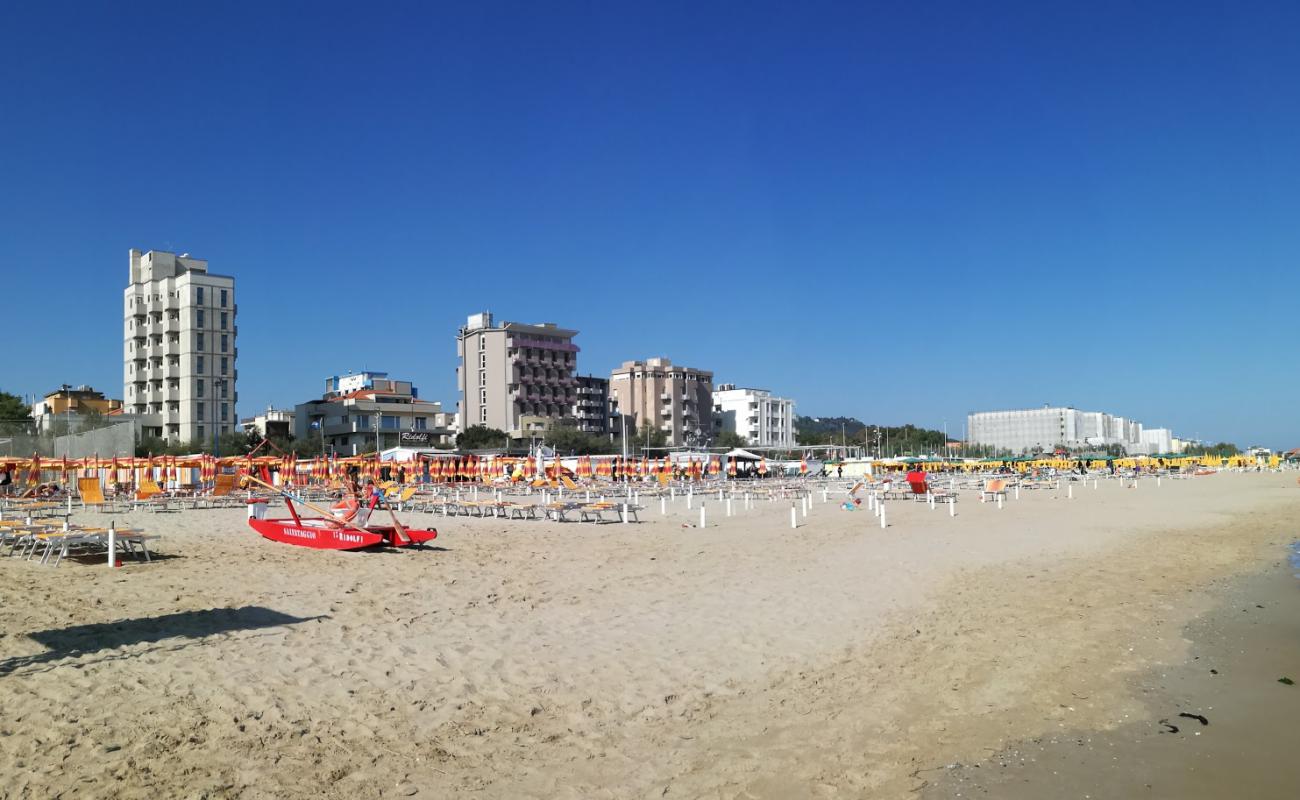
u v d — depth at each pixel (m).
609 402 156.25
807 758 7.29
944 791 6.77
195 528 24.98
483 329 137.62
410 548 20.34
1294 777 7.27
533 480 48.03
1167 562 21.12
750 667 9.95
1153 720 8.72
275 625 11.25
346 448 106.69
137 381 98.75
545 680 9.16
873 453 170.88
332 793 6.18
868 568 17.94
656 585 15.30
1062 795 6.80
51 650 9.74
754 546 21.73
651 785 6.58
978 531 26.98
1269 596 16.34
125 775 6.33
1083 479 73.75
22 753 6.68
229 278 98.50
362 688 8.65
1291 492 58.19
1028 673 10.20
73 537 17.31
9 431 54.34
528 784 6.49
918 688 9.41
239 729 7.39
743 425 185.38
